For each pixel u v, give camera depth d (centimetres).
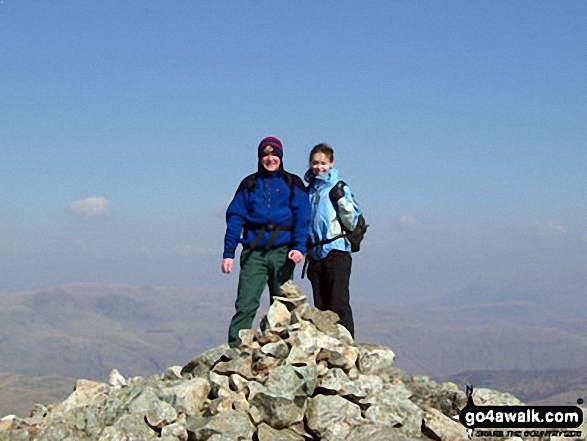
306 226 696
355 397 607
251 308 694
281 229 692
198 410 600
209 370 651
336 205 714
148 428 579
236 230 696
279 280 704
